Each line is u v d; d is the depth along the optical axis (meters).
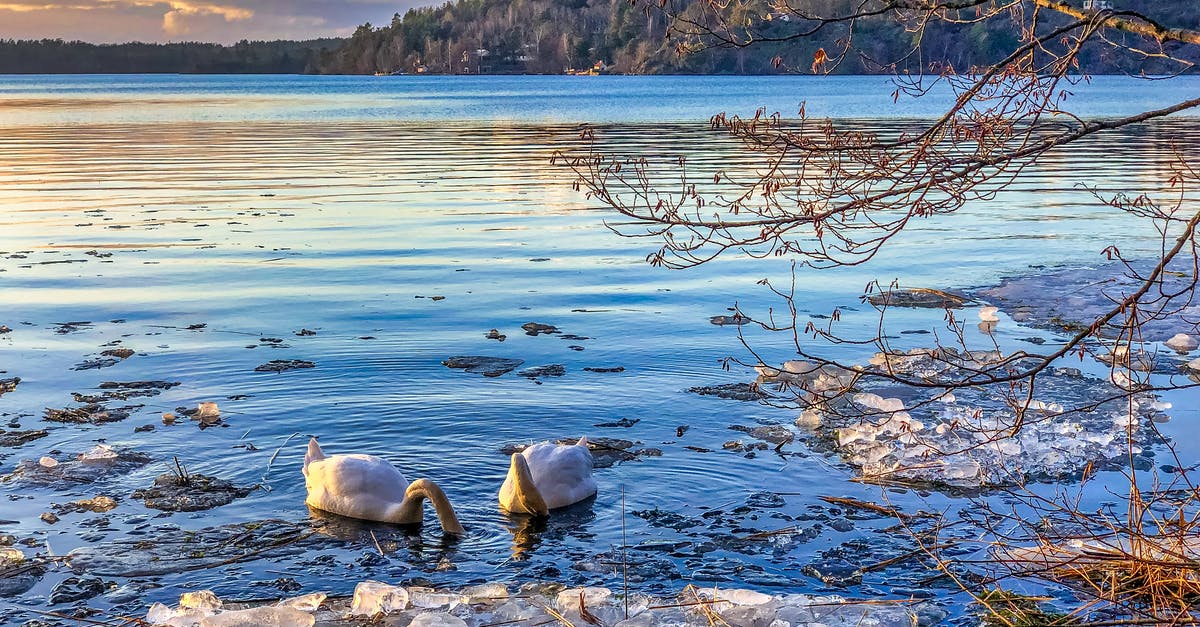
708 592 6.62
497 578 6.97
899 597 6.66
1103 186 26.97
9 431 9.54
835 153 5.72
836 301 14.94
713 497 8.24
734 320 13.81
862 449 9.16
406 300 14.92
